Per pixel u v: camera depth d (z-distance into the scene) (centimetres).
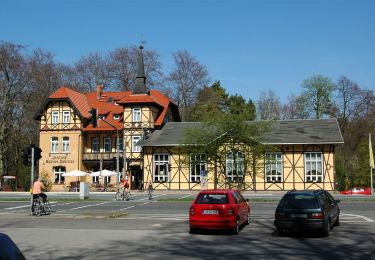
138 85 5956
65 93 6025
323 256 1212
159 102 6209
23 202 3569
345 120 7138
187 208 2928
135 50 7225
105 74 7244
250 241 1502
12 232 1756
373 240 1491
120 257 1223
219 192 1698
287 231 1688
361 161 5862
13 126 6325
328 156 4816
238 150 3597
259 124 3691
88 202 3581
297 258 1188
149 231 1780
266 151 3859
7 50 5759
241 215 1781
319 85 7050
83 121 6038
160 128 5991
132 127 5847
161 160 5225
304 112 7181
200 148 3600
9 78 5903
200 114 5706
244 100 8012
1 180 6081
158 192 5069
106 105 6350
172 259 1191
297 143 4819
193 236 1633
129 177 5816
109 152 5941
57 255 1253
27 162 2509
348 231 1717
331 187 4788
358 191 4822
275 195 4381
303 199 1580
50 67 6706
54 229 1855
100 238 1588
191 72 7125
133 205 3244
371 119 6962
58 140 6003
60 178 5991
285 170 4872
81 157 6000
